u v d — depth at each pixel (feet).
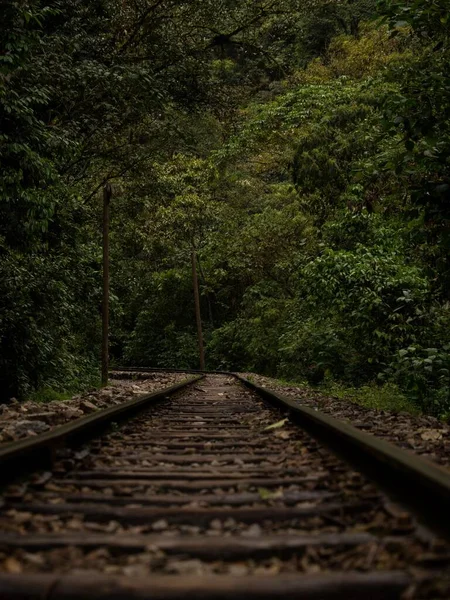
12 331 44.50
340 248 61.67
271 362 115.75
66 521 10.83
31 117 38.42
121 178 83.87
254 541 9.23
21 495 12.18
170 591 7.25
